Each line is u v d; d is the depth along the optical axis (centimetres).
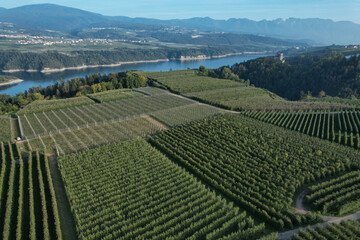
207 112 11525
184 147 7956
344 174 6325
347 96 16275
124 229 4506
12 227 4719
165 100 13512
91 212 5028
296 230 4622
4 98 15325
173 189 5706
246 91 15650
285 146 7656
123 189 5688
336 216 4862
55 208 4991
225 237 4219
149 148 7856
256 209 5047
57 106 12062
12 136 8731
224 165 6750
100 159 7069
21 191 5516
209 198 5475
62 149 7944
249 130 9062
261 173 6419
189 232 4512
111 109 12012
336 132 8975
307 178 5966
